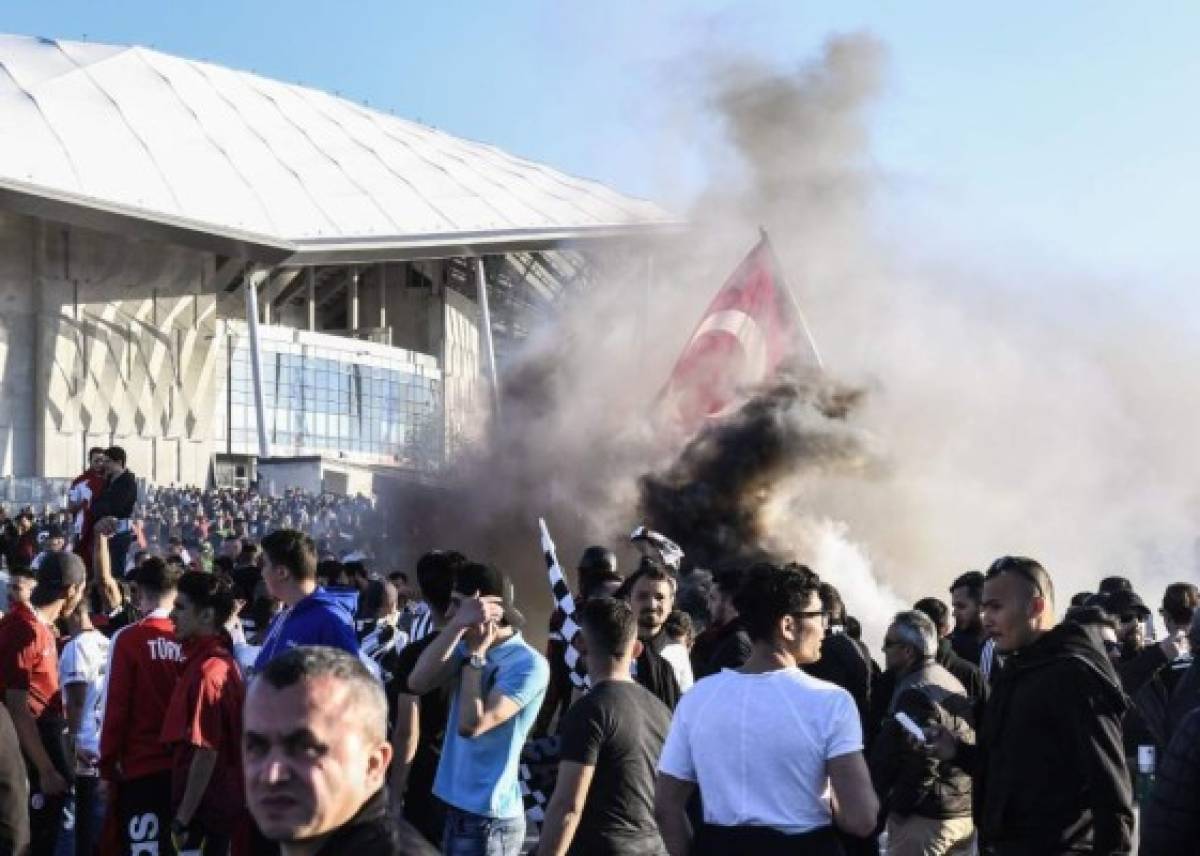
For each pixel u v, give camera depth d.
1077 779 6.10
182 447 74.19
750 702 5.70
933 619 10.02
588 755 6.24
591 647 6.49
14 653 9.71
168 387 73.56
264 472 65.44
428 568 7.76
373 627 10.93
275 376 77.81
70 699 10.34
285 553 7.66
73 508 17.28
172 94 78.94
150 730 8.30
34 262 69.69
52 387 69.62
